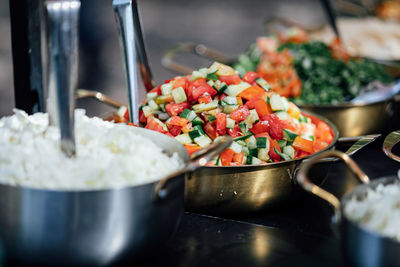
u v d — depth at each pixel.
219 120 1.29
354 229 0.81
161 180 0.87
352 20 3.81
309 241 1.09
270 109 1.42
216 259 1.01
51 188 0.85
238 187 1.16
